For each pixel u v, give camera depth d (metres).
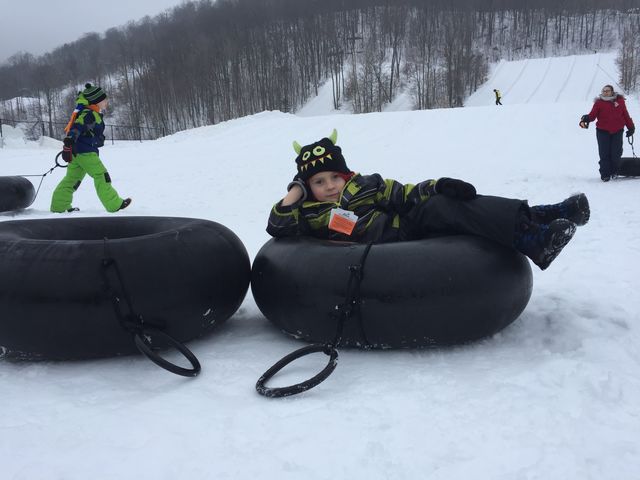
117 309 2.53
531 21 105.81
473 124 17.64
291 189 3.02
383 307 2.56
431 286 2.55
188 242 2.75
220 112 66.19
